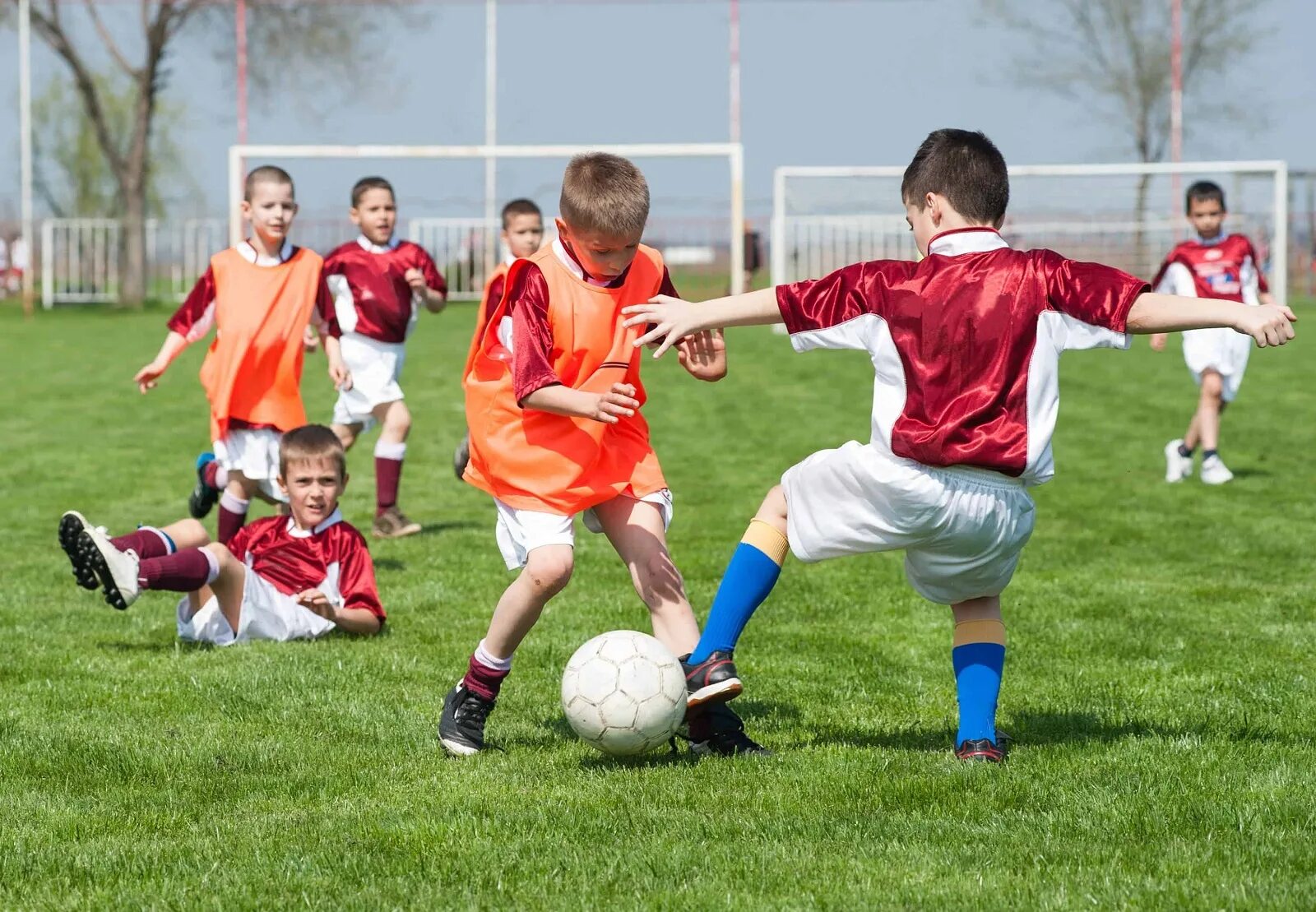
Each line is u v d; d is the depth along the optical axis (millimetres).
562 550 5977
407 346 32375
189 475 15961
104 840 5137
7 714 6887
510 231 12039
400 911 4426
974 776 5672
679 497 14477
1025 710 6961
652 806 5406
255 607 8398
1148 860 4754
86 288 50312
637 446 6297
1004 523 5621
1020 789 5512
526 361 5797
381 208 12562
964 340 5441
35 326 40094
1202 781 5637
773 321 5691
